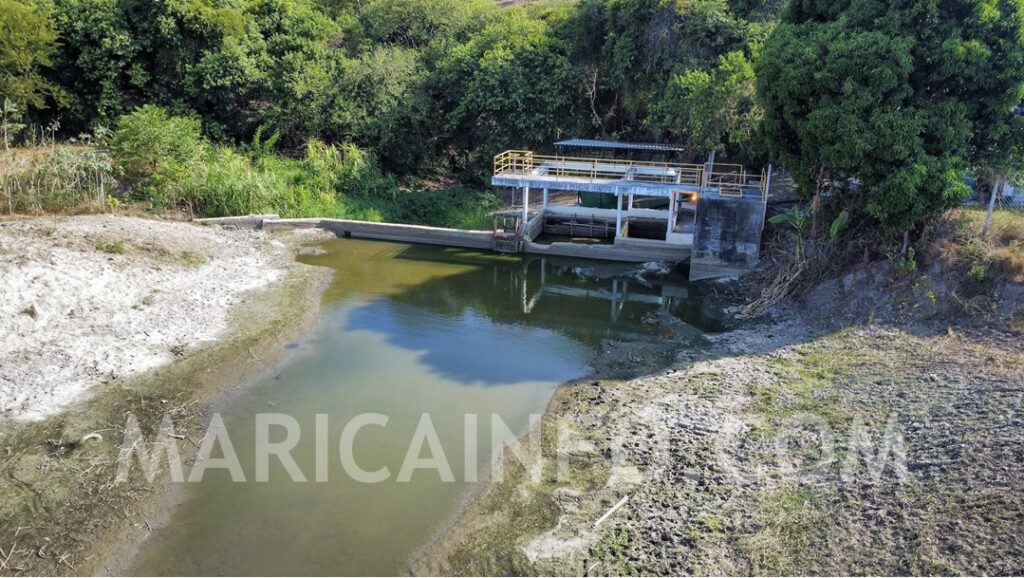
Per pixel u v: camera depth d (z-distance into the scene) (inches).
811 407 571.8
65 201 1037.2
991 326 658.8
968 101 730.2
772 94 810.2
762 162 1119.0
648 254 1058.1
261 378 664.4
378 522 466.3
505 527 458.6
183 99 1338.6
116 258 851.4
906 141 713.0
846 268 811.4
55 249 816.9
